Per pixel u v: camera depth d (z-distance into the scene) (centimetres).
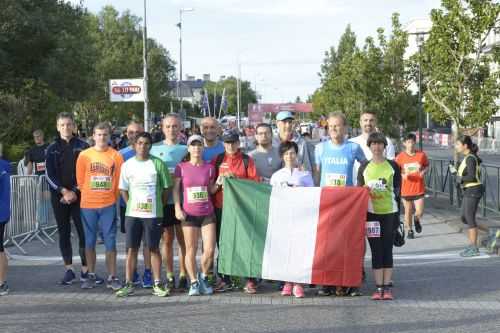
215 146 885
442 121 1773
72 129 902
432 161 2056
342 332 639
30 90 2927
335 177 829
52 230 1365
